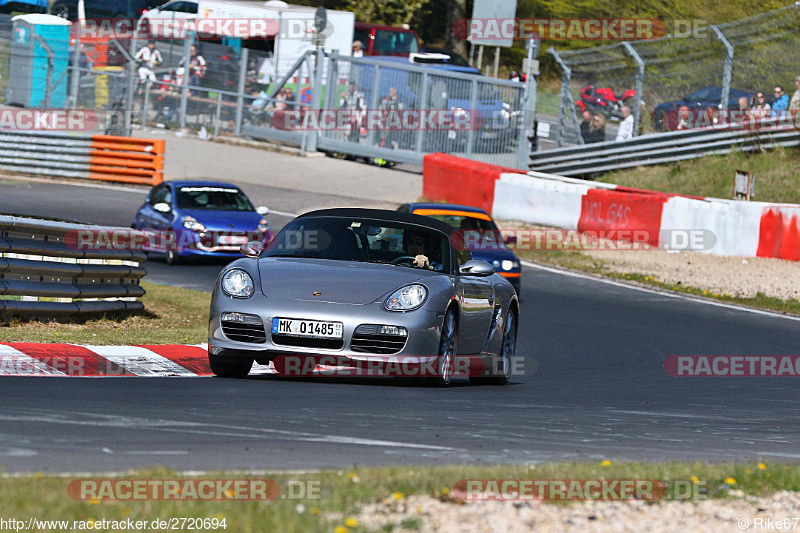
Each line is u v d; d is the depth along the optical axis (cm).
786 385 4134
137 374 3238
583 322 5478
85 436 2052
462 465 1992
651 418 3020
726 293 6581
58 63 11388
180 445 2031
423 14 18662
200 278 6062
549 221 8531
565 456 2211
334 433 2288
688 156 9681
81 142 10094
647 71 9988
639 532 1571
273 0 12075
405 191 10100
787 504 1794
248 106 11794
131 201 8962
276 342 3009
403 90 10906
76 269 4056
